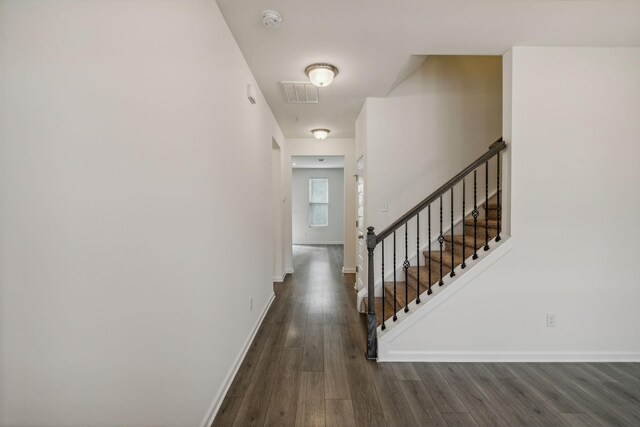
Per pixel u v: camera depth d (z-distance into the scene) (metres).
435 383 2.03
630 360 2.28
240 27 1.96
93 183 0.81
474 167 2.35
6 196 0.62
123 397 0.94
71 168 0.75
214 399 1.71
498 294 2.29
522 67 2.25
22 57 0.64
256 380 2.06
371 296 2.36
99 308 0.84
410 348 2.32
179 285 1.29
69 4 0.74
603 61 2.27
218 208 1.76
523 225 2.28
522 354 2.30
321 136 4.79
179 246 1.29
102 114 0.84
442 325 2.31
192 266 1.42
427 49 2.29
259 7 1.77
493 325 2.30
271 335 2.80
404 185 3.32
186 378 1.36
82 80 0.78
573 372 2.15
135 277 0.99
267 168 3.49
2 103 0.61
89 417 0.81
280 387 1.98
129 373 0.96
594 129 2.26
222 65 1.83
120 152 0.91
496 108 3.34
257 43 2.17
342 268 5.92
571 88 2.26
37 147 0.67
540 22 1.95
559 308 2.29
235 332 2.14
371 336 2.35
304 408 1.77
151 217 1.08
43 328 0.69
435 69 3.32
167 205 1.19
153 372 1.09
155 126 1.10
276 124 4.17
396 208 3.32
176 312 1.26
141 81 1.02
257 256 2.91
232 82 2.05
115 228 0.90
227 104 1.94
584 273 2.28
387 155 3.31
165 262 1.17
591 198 2.27
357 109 3.69
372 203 3.32
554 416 1.70
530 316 2.30
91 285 0.81
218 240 1.76
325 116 3.98
